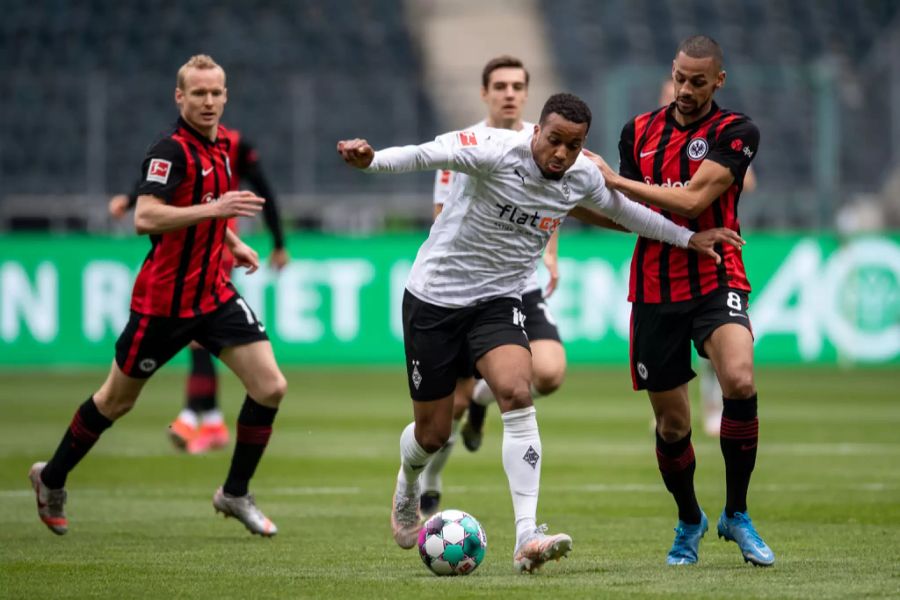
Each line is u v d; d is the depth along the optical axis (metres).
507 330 20.67
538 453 20.02
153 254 24.31
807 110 96.62
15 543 23.59
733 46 103.06
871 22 105.62
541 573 19.66
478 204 20.42
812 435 45.06
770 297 73.88
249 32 100.62
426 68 100.06
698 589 17.81
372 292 72.12
